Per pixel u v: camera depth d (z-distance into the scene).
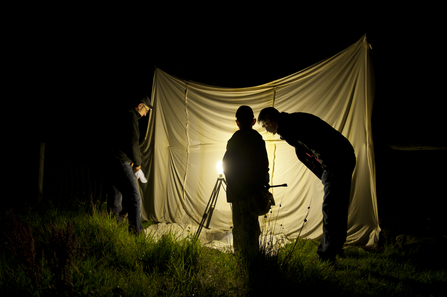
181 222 5.14
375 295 2.57
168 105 5.32
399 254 3.70
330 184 3.20
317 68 4.39
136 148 3.80
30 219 4.15
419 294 2.66
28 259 2.07
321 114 4.40
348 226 4.25
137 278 2.52
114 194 4.17
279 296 2.29
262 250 2.74
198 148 5.16
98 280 2.36
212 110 5.05
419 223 4.32
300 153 3.62
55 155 6.41
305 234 4.42
